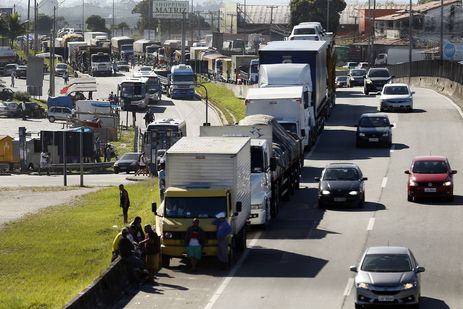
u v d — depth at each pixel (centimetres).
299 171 7088
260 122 6494
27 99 18188
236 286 4306
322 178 6312
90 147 11525
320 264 4716
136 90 16588
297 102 7831
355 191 6162
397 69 17138
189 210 4703
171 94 18412
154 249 4444
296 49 9012
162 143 10431
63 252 5347
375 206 6275
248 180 5244
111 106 14812
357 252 4966
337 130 9912
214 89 19325
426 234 5381
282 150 6328
